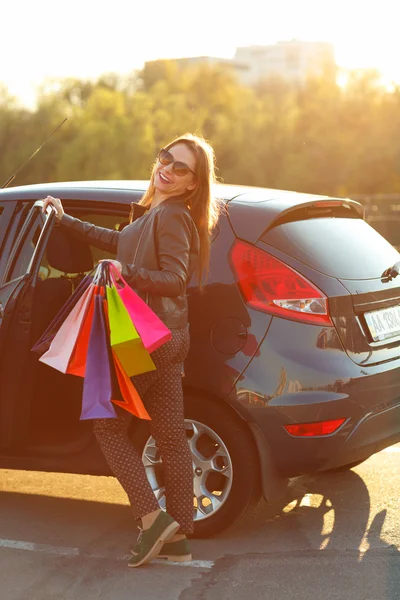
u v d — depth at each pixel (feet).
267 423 15.64
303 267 15.90
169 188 14.67
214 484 16.60
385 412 16.39
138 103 291.58
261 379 15.61
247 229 16.17
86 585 14.29
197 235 14.83
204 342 15.97
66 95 303.07
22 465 17.19
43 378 18.39
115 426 14.74
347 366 15.76
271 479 16.01
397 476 20.31
